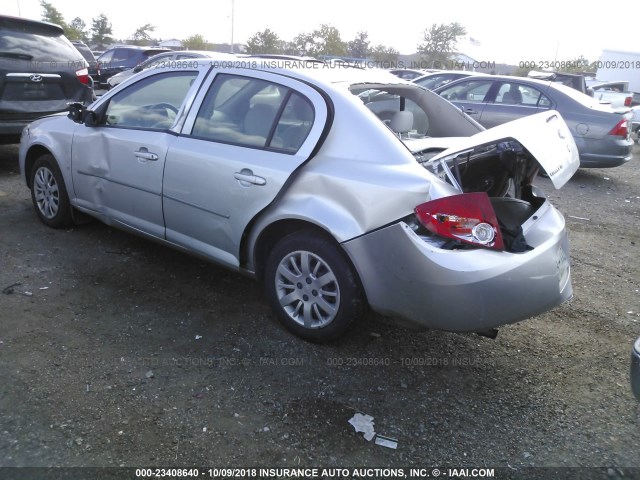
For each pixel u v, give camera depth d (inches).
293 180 129.0
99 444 101.1
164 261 179.8
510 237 118.2
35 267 169.3
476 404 119.6
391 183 115.9
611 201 309.0
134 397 114.2
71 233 198.4
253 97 142.3
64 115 198.5
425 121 172.7
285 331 141.9
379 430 109.7
